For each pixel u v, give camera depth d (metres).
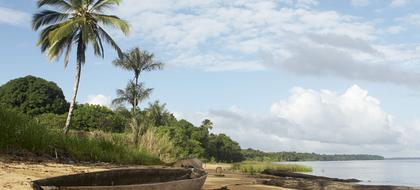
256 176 20.52
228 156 103.75
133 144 21.25
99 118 52.22
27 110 62.22
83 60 29.83
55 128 16.55
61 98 67.44
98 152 16.08
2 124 12.90
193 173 10.00
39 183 6.16
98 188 6.06
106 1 29.41
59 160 13.77
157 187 7.09
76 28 29.22
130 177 8.84
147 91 48.00
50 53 29.38
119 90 47.66
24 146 13.33
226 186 12.94
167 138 23.64
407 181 35.44
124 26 29.12
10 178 8.88
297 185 15.98
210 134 104.00
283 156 194.25
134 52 46.81
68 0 29.28
